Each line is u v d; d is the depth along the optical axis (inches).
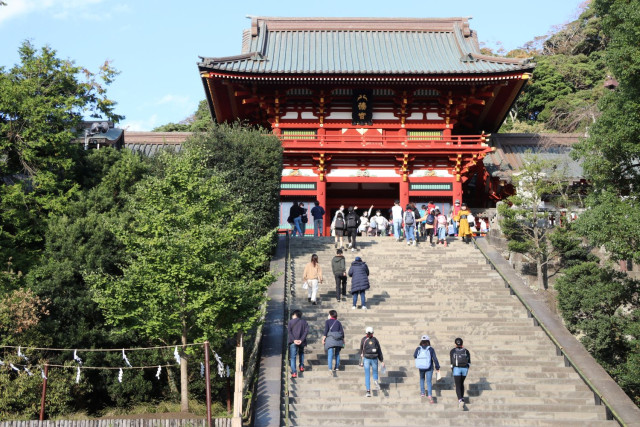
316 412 764.0
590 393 818.8
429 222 1392.7
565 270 1226.6
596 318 1132.5
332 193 1959.9
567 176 1732.3
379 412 768.9
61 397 887.1
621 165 1054.4
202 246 852.0
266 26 2066.9
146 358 983.0
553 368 871.1
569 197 1724.9
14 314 861.2
